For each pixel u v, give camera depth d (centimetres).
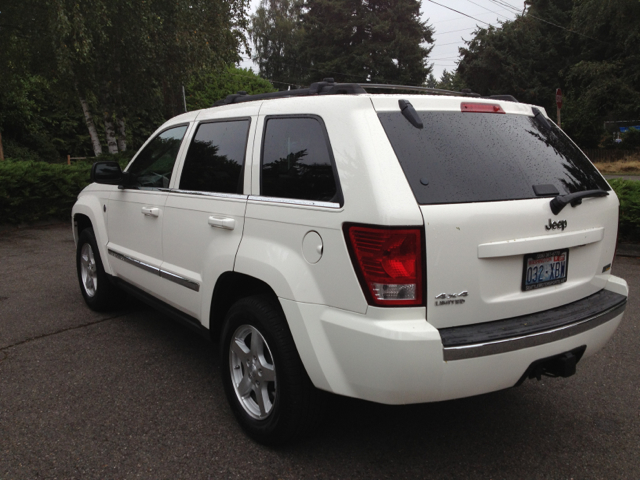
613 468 264
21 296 554
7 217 1010
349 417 313
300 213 251
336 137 245
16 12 1505
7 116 2980
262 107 303
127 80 1697
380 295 218
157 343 424
